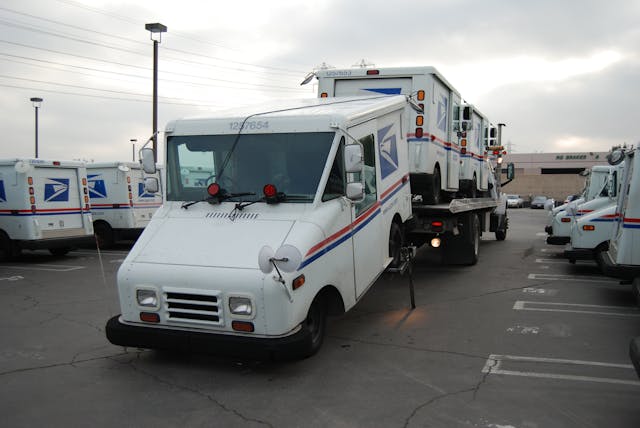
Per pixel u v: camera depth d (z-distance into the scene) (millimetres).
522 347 6062
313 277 5113
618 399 4594
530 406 4449
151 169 6203
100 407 4492
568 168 62688
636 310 7852
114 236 16391
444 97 10438
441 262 12000
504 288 9547
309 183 5520
